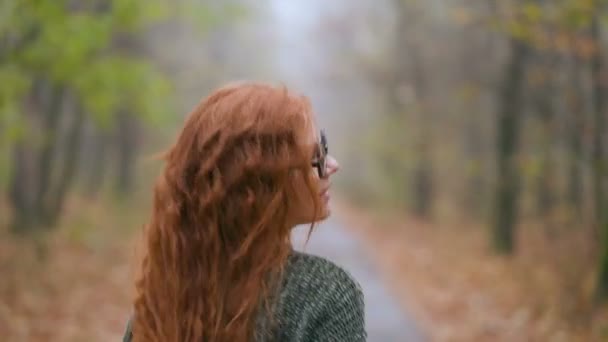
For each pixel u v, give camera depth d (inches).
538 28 393.1
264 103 65.8
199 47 876.0
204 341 64.3
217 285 63.8
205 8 467.8
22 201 552.1
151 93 445.4
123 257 562.6
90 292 415.2
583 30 407.5
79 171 1071.0
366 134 1202.6
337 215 1268.5
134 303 70.2
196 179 65.1
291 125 65.2
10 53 350.9
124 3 362.0
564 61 541.6
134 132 952.3
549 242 649.6
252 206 63.4
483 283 486.3
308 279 64.7
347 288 65.1
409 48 923.4
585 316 343.6
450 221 1040.2
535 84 547.2
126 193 938.7
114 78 395.9
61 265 477.7
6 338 302.0
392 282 499.2
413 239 817.5
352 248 702.5
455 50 888.9
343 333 63.4
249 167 63.5
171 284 65.3
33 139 518.0
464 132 1033.5
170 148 69.6
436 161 1038.4
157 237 67.1
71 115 685.9
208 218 64.2
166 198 66.5
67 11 363.3
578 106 459.5
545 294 398.6
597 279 365.4
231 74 1001.5
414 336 339.9
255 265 63.5
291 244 66.5
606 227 370.0
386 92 1029.2
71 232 602.5
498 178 629.6
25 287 385.7
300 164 64.5
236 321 63.1
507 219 631.2
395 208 1218.6
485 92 676.1
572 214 593.0
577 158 495.8
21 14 336.5
